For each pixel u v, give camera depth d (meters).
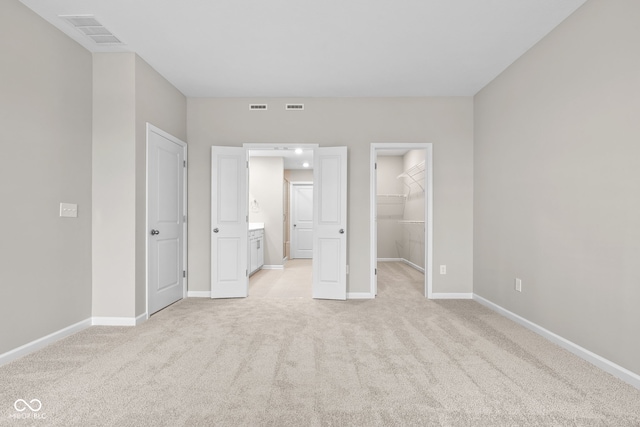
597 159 2.38
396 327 3.19
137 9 2.60
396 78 3.88
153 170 3.63
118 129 3.26
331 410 1.80
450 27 2.86
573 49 2.62
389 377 2.18
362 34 2.98
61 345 2.71
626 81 2.15
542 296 2.98
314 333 3.02
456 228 4.40
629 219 2.13
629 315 2.13
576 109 2.58
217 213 4.35
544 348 2.68
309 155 7.23
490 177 3.93
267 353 2.56
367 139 4.44
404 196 8.25
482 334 3.00
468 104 4.42
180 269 4.29
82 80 3.13
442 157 4.42
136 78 3.30
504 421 1.71
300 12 2.66
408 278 5.80
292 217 9.14
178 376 2.18
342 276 4.30
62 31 2.89
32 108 2.59
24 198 2.52
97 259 3.26
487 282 3.98
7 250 2.39
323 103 4.46
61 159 2.88
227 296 4.38
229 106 4.47
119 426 1.65
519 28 2.86
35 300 2.62
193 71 3.70
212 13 2.67
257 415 1.75
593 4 2.42
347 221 4.43
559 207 2.77
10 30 2.41
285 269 7.15
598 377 2.20
